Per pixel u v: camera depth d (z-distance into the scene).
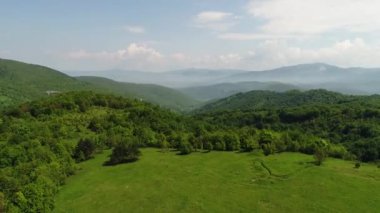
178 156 122.00
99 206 81.56
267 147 121.19
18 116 177.00
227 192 87.06
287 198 82.25
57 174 95.38
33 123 155.88
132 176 101.31
